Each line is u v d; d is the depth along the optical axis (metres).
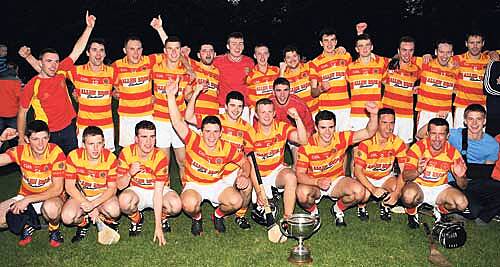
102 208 5.02
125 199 5.04
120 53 28.89
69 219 4.92
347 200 5.38
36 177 5.11
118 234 5.09
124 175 5.12
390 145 5.62
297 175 5.44
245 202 5.44
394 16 28.75
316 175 5.59
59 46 27.61
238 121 5.63
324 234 5.26
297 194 5.41
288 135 5.62
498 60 6.43
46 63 5.82
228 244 5.03
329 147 5.46
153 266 4.51
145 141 4.99
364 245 4.97
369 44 6.57
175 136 6.52
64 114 6.17
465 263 4.57
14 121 8.31
